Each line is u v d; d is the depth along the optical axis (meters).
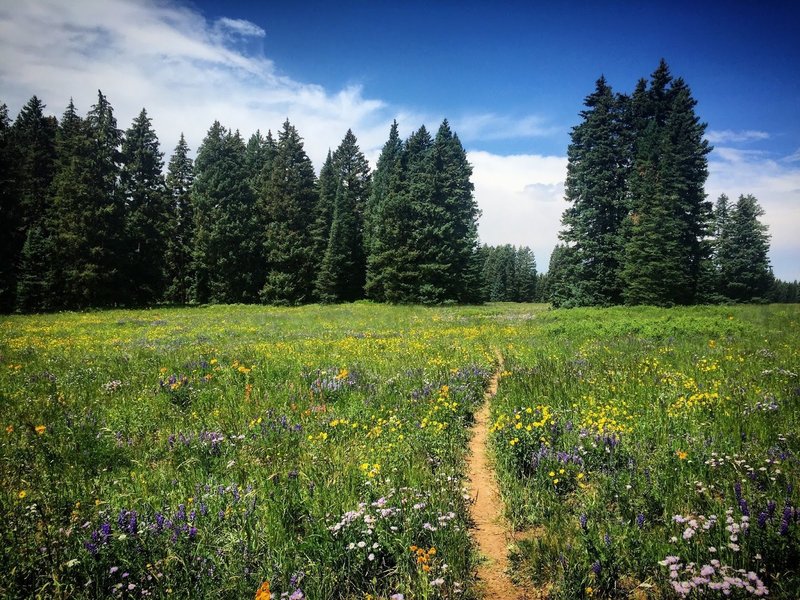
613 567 3.84
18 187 43.31
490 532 4.84
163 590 3.56
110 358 13.36
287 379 10.56
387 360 13.26
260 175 58.03
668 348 14.20
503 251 113.19
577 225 40.72
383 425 7.55
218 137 51.41
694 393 8.51
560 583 3.81
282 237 50.09
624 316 28.95
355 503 4.87
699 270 43.78
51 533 4.11
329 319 29.77
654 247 37.25
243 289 50.81
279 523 4.43
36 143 46.25
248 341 17.91
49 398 8.78
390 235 48.03
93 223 41.56
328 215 56.44
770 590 3.43
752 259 54.44
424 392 9.52
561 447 6.34
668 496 4.89
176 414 8.11
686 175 43.94
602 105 40.84
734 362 11.57
